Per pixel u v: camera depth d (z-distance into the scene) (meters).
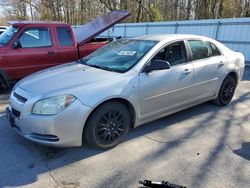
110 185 2.78
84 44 6.69
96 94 3.17
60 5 33.06
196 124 4.37
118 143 3.60
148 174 2.98
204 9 27.89
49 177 2.89
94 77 3.44
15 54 5.65
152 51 3.81
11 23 6.01
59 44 6.26
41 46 6.02
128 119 3.61
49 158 3.25
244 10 26.75
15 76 5.79
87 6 31.61
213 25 12.02
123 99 3.43
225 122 4.48
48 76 3.60
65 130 3.04
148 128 4.15
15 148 3.47
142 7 28.84
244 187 2.79
